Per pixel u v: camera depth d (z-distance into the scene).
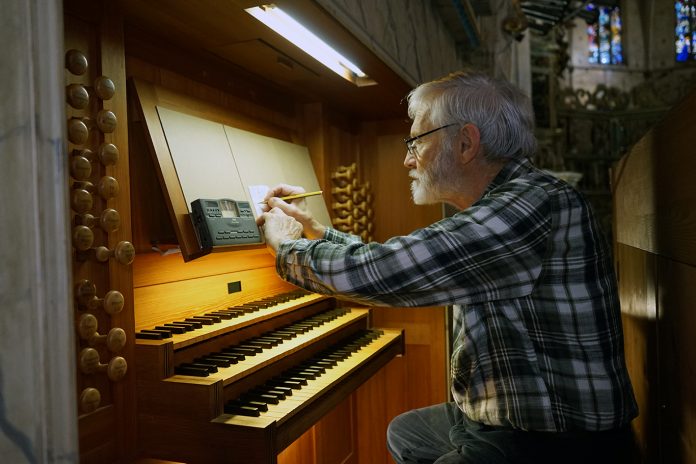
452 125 1.23
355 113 2.65
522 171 1.21
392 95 2.29
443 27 3.05
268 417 1.22
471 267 1.06
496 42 4.11
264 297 1.93
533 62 11.56
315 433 2.19
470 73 1.28
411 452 1.35
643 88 12.97
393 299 1.12
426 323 2.78
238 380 1.37
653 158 1.38
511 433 1.13
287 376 1.53
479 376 1.19
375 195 2.83
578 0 8.11
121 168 1.22
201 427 1.20
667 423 1.28
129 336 1.22
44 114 0.70
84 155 1.10
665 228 1.25
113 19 1.21
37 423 0.70
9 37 0.70
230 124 1.76
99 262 1.17
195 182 1.44
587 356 1.10
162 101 1.47
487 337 1.18
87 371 1.08
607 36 13.14
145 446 1.24
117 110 1.21
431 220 2.74
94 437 1.14
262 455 1.15
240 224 1.50
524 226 1.06
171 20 1.39
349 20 1.54
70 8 1.11
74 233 1.05
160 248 1.44
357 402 2.77
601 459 1.08
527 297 1.14
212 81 1.74
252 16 1.37
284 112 2.18
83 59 1.07
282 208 1.58
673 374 1.21
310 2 1.32
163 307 1.45
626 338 2.05
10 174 0.70
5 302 0.71
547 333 1.12
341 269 1.11
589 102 12.99
